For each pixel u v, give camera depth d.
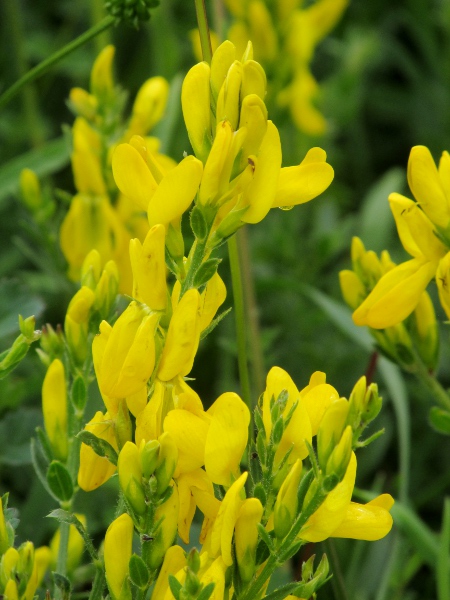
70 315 0.47
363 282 0.51
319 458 0.43
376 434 0.43
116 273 0.47
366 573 0.56
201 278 0.44
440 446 0.75
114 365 0.44
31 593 0.45
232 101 0.44
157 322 0.43
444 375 0.76
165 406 0.44
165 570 0.44
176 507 0.44
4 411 0.55
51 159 0.67
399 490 0.56
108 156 0.57
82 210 0.56
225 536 0.43
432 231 0.48
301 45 0.76
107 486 0.55
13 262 0.81
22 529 0.53
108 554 0.44
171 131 0.66
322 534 0.43
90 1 0.82
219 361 0.71
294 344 0.79
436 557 0.53
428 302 0.51
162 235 0.43
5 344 0.65
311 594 0.44
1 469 0.62
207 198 0.44
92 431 0.44
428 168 0.47
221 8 0.56
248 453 0.45
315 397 0.44
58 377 0.47
